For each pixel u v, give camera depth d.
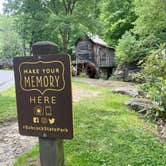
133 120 5.48
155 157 3.58
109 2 23.47
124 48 17.94
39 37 20.42
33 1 19.88
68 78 2.56
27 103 2.75
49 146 2.81
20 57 2.71
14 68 2.75
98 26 20.64
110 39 24.53
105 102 7.64
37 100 2.70
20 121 2.81
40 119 2.72
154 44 15.72
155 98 5.29
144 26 14.77
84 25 19.67
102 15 24.27
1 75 19.19
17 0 20.11
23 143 4.38
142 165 3.36
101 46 23.39
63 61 2.56
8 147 4.22
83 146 3.98
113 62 24.12
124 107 6.86
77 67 23.05
